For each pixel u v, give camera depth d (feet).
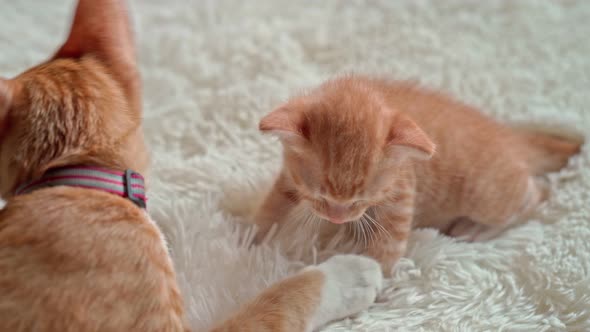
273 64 2.03
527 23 2.20
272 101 1.88
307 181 1.47
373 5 2.29
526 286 1.51
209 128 1.85
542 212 1.67
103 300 1.23
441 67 2.06
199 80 2.01
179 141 1.82
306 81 1.97
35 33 2.16
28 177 1.29
